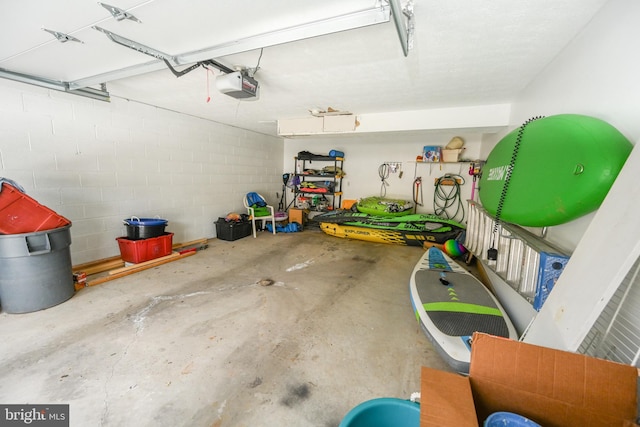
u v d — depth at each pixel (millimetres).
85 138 2756
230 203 4824
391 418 987
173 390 1383
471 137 4645
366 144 5477
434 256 2988
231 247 4070
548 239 1749
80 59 1868
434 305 1937
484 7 1294
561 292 1139
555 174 1403
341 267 3328
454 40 1621
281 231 5262
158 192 3568
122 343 1736
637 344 864
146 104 3293
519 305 1938
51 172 2529
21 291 1985
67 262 2252
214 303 2314
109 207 3035
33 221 2000
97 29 1425
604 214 1032
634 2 1101
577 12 1340
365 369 1578
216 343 1772
